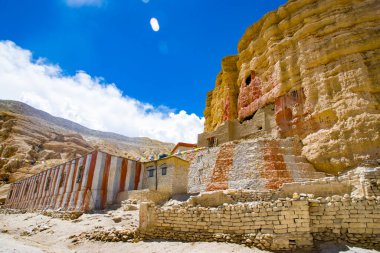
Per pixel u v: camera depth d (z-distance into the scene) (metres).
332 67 26.70
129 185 27.06
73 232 16.47
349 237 10.70
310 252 10.38
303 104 28.02
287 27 33.94
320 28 29.83
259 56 37.09
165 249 11.94
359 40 25.95
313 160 23.73
